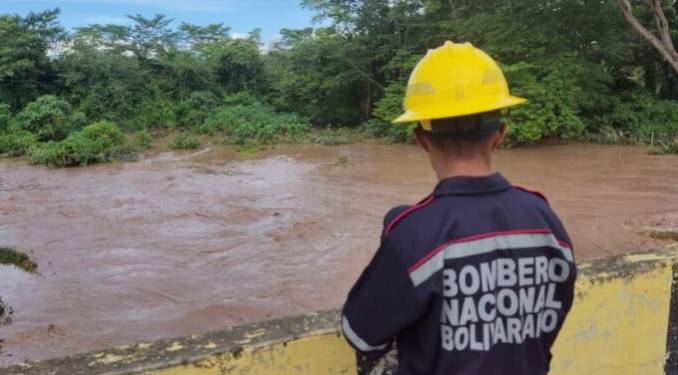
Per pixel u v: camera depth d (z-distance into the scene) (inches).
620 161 551.8
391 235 47.5
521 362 47.8
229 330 68.1
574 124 653.9
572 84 680.4
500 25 724.7
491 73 50.0
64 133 834.8
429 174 530.3
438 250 45.6
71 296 238.4
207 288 246.1
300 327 68.0
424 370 47.8
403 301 46.0
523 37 701.9
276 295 237.1
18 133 805.2
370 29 939.3
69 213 392.5
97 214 386.6
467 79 48.5
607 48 736.3
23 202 437.7
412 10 902.4
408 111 50.8
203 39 1200.8
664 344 88.9
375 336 48.4
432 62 50.3
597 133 715.4
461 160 49.1
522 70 669.9
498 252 46.8
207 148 786.2
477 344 46.4
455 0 865.5
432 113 48.2
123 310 224.5
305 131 882.1
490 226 47.0
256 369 64.7
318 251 293.7
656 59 803.4
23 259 292.0
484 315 46.5
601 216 344.8
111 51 1032.8
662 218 335.3
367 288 48.4
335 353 67.6
